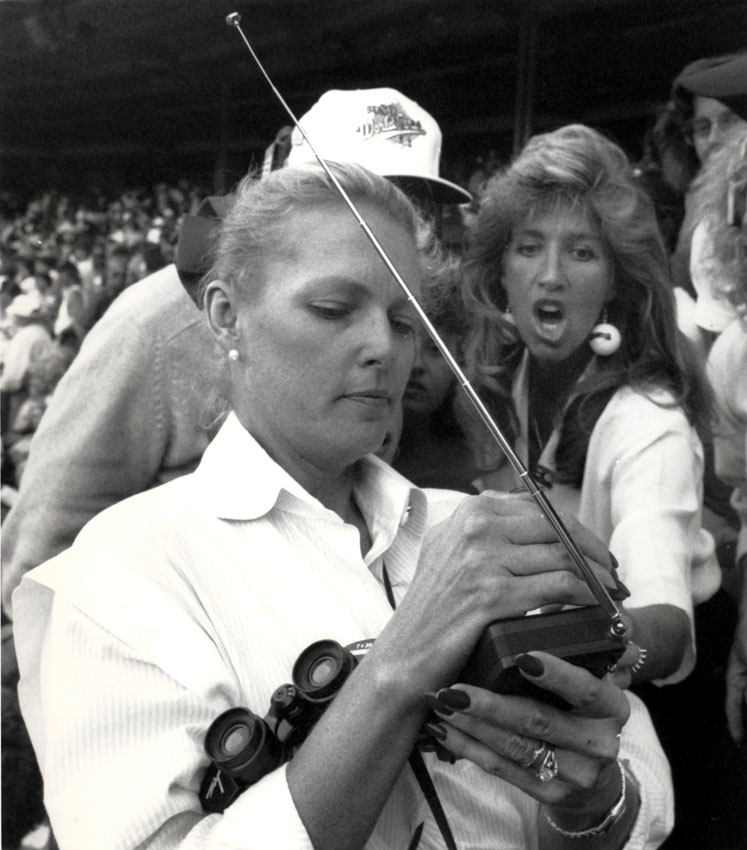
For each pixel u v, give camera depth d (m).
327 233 1.00
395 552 1.10
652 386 1.58
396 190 1.04
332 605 0.99
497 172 1.62
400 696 0.84
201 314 1.63
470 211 1.62
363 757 0.84
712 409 1.57
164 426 1.66
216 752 0.88
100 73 1.74
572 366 1.60
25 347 1.71
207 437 1.64
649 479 1.57
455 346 1.61
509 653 0.82
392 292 1.01
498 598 0.85
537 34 1.63
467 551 0.87
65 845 0.90
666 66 1.59
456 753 0.87
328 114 1.61
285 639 0.97
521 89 1.63
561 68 1.62
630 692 1.50
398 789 0.98
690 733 1.56
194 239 1.54
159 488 1.07
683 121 1.58
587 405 1.60
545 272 1.60
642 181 1.59
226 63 1.71
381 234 1.01
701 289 1.58
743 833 1.54
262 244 1.02
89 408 1.68
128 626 0.93
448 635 0.85
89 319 1.70
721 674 1.56
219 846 0.84
